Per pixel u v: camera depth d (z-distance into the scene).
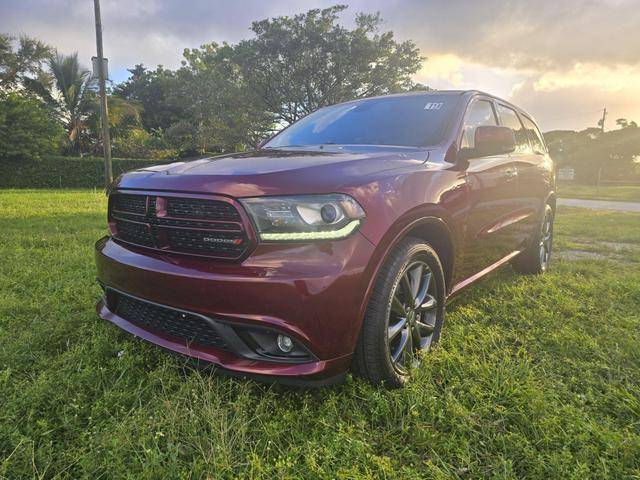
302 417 1.87
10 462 1.55
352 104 3.55
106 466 1.55
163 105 42.78
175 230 1.96
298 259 1.75
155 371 2.11
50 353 2.40
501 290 3.69
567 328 2.81
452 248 2.53
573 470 1.56
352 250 1.81
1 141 20.02
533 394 1.97
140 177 2.18
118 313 2.43
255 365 1.83
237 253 1.80
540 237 4.26
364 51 25.00
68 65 27.03
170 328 2.09
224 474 1.55
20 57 25.94
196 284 1.82
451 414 1.88
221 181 1.85
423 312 2.39
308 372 1.78
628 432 1.76
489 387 2.08
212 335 1.93
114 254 2.24
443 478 1.53
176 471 1.54
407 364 2.21
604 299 3.45
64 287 3.48
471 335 2.67
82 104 27.62
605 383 2.16
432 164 2.45
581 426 1.78
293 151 2.55
